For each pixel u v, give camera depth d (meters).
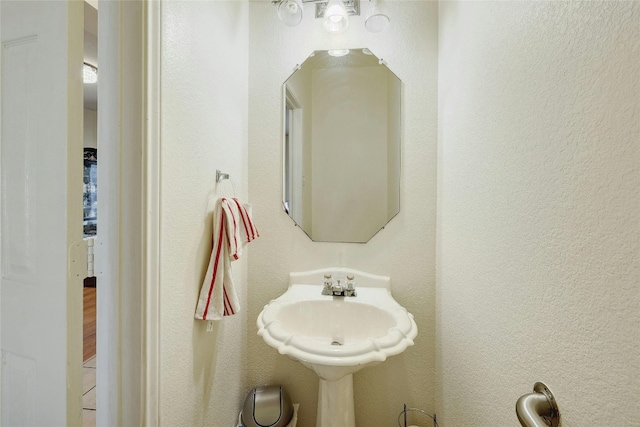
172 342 0.81
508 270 0.67
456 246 1.02
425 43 1.30
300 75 1.38
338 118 1.36
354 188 1.36
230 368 1.22
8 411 0.75
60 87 0.67
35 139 0.71
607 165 0.40
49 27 0.68
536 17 0.57
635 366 0.36
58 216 0.69
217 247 0.98
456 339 1.02
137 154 0.71
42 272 0.71
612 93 0.39
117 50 0.71
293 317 1.14
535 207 0.57
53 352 0.70
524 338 0.61
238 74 1.27
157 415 0.74
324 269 1.35
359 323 1.14
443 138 1.19
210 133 1.02
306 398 1.37
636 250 0.36
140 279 0.72
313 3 1.36
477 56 0.85
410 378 1.30
